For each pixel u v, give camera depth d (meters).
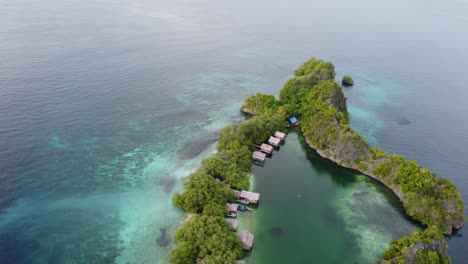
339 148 123.50
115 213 95.88
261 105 151.25
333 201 106.75
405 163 109.94
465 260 88.69
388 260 82.62
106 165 114.81
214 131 139.50
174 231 90.44
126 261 81.56
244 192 101.94
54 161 113.88
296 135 142.00
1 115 131.62
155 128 138.38
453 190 99.56
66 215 94.38
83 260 81.62
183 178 106.31
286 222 96.81
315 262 84.94
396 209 104.00
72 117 137.75
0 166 108.44
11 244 84.75
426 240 82.44
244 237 85.94
